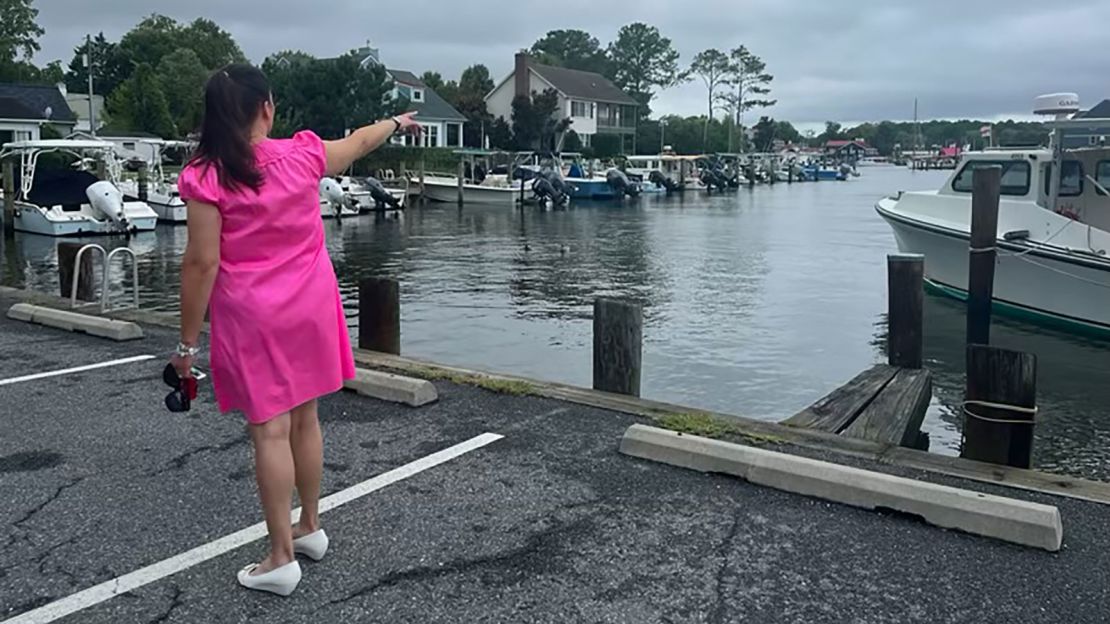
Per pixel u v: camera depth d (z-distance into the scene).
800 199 52.81
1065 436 8.37
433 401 5.57
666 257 22.33
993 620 3.04
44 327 7.91
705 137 86.62
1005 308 13.48
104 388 5.84
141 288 16.58
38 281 17.94
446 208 39.62
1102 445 8.09
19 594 3.15
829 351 11.80
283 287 2.97
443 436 4.91
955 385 10.25
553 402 5.58
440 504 3.97
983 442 5.61
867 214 38.97
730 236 28.17
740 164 75.69
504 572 3.35
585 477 4.31
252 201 2.88
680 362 11.08
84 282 9.71
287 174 2.97
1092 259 12.30
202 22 77.50
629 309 5.94
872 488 3.92
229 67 2.96
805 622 3.02
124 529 3.68
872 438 5.71
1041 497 4.08
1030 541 3.56
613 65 102.25
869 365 11.05
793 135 149.62
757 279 18.48
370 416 5.27
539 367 10.63
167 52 70.50
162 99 49.38
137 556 3.44
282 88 44.06
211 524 3.73
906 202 15.99
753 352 11.68
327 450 4.67
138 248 22.62
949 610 3.10
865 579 3.31
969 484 4.24
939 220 15.05
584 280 18.17
